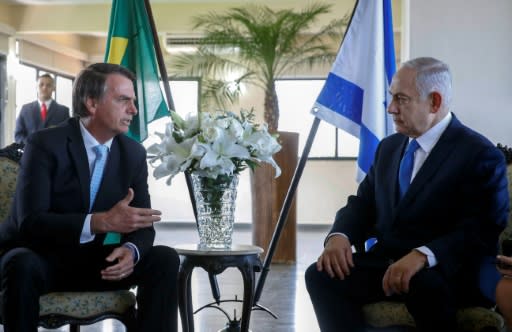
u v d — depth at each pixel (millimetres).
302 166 3859
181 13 11195
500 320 2412
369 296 2617
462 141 2592
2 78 11305
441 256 2400
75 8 11398
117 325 4309
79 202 2707
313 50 8742
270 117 8234
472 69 4586
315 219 12742
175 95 12852
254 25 8234
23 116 9016
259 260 2875
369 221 2867
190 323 2910
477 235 2441
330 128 12750
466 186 2523
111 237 3039
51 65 12742
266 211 7660
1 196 2988
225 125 2812
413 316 2414
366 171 3738
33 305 2473
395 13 10117
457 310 2467
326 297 2602
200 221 2875
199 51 9023
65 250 2695
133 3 3826
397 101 2637
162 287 2639
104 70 2752
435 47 4621
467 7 4594
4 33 11164
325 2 10461
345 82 3797
